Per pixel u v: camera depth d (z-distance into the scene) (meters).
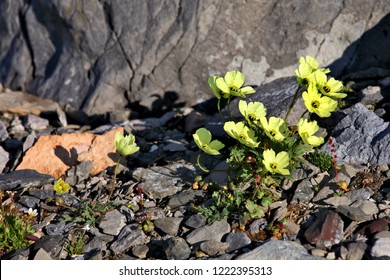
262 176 4.98
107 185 5.45
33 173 5.52
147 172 5.46
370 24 6.42
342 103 5.96
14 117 7.00
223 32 6.51
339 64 6.48
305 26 6.44
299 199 4.95
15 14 7.45
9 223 4.84
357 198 4.87
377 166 5.14
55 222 5.03
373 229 4.55
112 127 6.40
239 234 4.67
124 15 6.73
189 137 6.19
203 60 6.58
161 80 6.73
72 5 6.90
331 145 5.12
